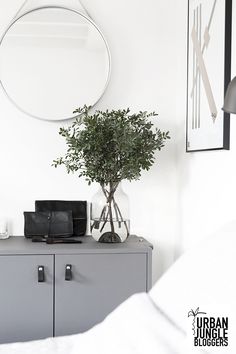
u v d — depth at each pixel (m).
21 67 2.40
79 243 2.22
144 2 2.46
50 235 2.34
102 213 2.22
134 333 1.13
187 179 2.28
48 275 2.09
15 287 2.08
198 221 2.09
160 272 2.49
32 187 2.44
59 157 2.44
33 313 2.09
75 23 2.42
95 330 1.22
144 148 2.17
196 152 2.12
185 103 2.34
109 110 2.46
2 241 2.27
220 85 1.75
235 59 1.63
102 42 2.43
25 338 2.09
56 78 2.42
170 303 1.23
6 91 2.40
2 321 2.08
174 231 2.49
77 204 2.43
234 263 1.15
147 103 2.48
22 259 2.07
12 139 2.42
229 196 1.70
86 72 2.43
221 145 1.73
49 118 2.42
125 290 2.12
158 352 1.05
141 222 2.49
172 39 2.48
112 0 2.46
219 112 1.76
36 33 2.41
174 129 2.49
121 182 2.41
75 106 2.43
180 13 2.43
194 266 1.26
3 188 2.42
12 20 2.41
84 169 2.41
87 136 2.09
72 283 2.10
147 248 2.12
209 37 1.89
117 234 2.22
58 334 2.10
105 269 2.11
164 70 2.48
